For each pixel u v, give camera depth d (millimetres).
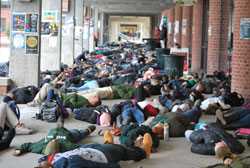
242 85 11695
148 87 13031
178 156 6320
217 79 14633
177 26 34625
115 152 5574
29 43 12633
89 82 12812
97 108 8883
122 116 8453
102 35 57000
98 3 41844
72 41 22375
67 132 6512
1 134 6785
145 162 6008
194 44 23516
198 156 6332
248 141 6926
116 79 14586
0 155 6227
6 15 47031
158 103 9336
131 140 6465
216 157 6242
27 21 12602
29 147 6375
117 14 68312
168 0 36875
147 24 85000
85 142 7074
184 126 7668
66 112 9281
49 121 8695
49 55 18062
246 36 11555
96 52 29250
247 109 8297
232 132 7969
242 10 11562
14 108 7734
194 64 23578
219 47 18625
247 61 11586
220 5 18438
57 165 5086
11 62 12656
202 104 10094
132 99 12078
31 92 10977
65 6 22109
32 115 9352
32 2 12562
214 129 6723
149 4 41031
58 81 13805
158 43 30156
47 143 6309
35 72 12719
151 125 7711
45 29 17953
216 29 18547
